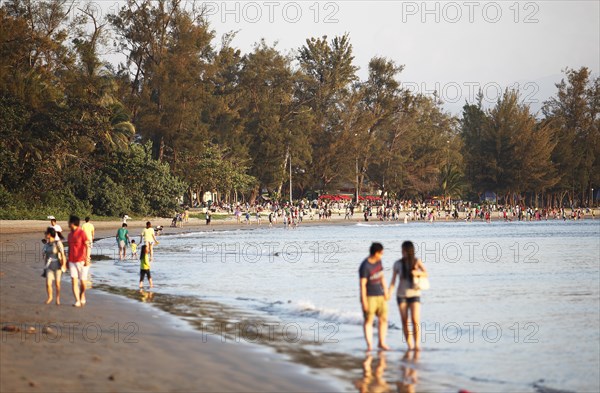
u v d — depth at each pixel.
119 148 161.00
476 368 25.44
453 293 49.41
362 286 27.48
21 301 37.94
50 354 24.31
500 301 44.97
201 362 24.44
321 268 67.56
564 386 23.19
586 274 64.06
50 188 143.12
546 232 162.75
